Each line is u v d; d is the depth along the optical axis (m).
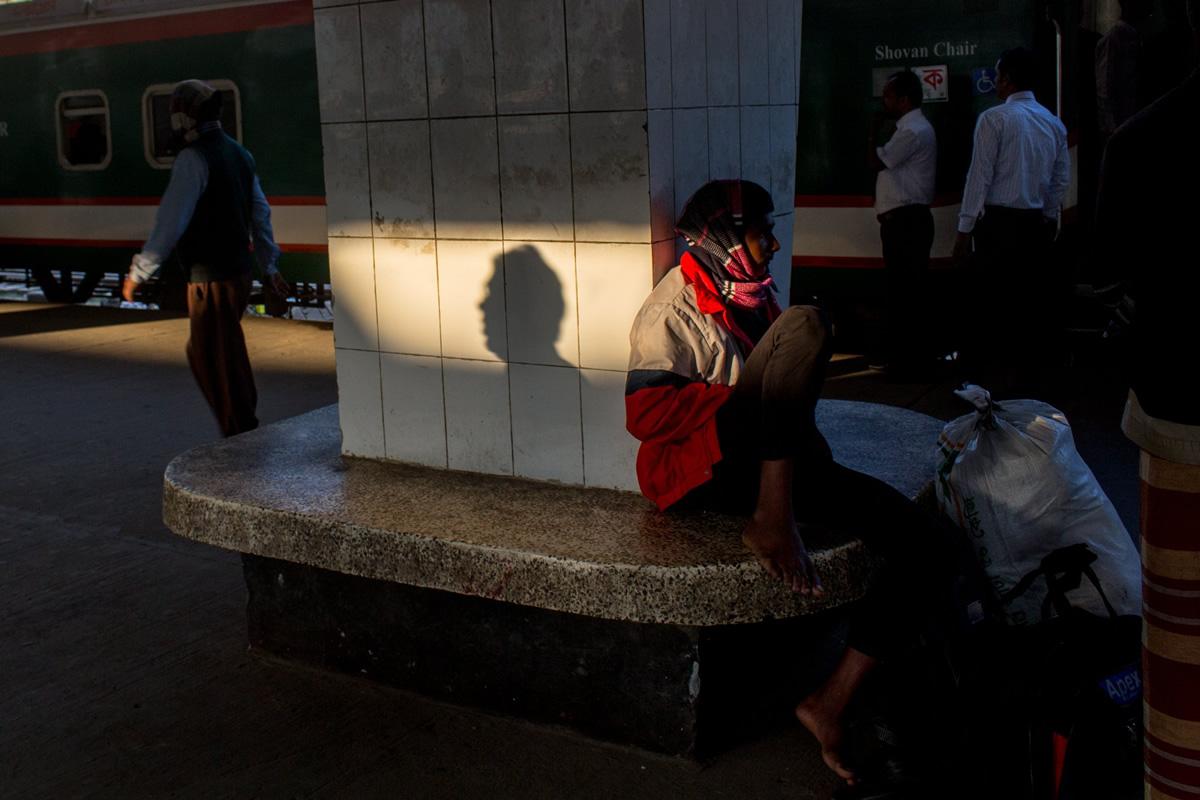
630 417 2.71
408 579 2.82
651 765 2.72
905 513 2.56
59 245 11.03
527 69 2.87
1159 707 1.97
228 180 4.83
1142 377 1.92
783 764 2.72
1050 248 6.06
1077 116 6.64
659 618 2.56
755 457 2.57
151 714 3.01
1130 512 4.33
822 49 7.12
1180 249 1.85
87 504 4.76
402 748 2.82
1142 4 6.44
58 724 2.97
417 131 3.08
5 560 4.14
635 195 2.80
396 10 3.03
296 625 3.25
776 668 3.11
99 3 10.12
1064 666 2.42
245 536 3.07
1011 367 7.11
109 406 6.55
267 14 9.15
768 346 2.45
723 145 3.20
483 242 3.06
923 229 6.66
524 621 2.87
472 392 3.20
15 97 10.91
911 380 6.85
